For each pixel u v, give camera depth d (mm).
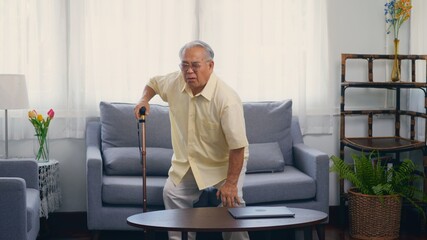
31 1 4316
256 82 4605
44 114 4391
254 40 4582
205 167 3473
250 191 3818
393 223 4164
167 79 3578
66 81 4418
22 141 4406
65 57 4402
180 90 3459
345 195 4547
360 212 4164
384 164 4625
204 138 3418
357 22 4793
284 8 4586
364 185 4215
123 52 4441
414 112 4609
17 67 4312
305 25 4617
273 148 4250
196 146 3455
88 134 4285
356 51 4805
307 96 4707
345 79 4801
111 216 3748
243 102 4488
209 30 4539
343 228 4520
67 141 4461
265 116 4387
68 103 4414
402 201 4453
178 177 3520
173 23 4488
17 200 3049
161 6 4461
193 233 3369
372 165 4465
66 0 4383
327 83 4711
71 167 4480
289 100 4453
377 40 4832
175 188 3533
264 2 4570
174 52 4500
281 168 4184
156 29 4473
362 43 4809
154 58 4480
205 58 3277
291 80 4641
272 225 2664
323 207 3969
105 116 4234
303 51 4609
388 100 4883
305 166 4152
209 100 3318
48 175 4066
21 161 3740
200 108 3363
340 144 4652
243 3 4555
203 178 3447
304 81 4621
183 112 3457
